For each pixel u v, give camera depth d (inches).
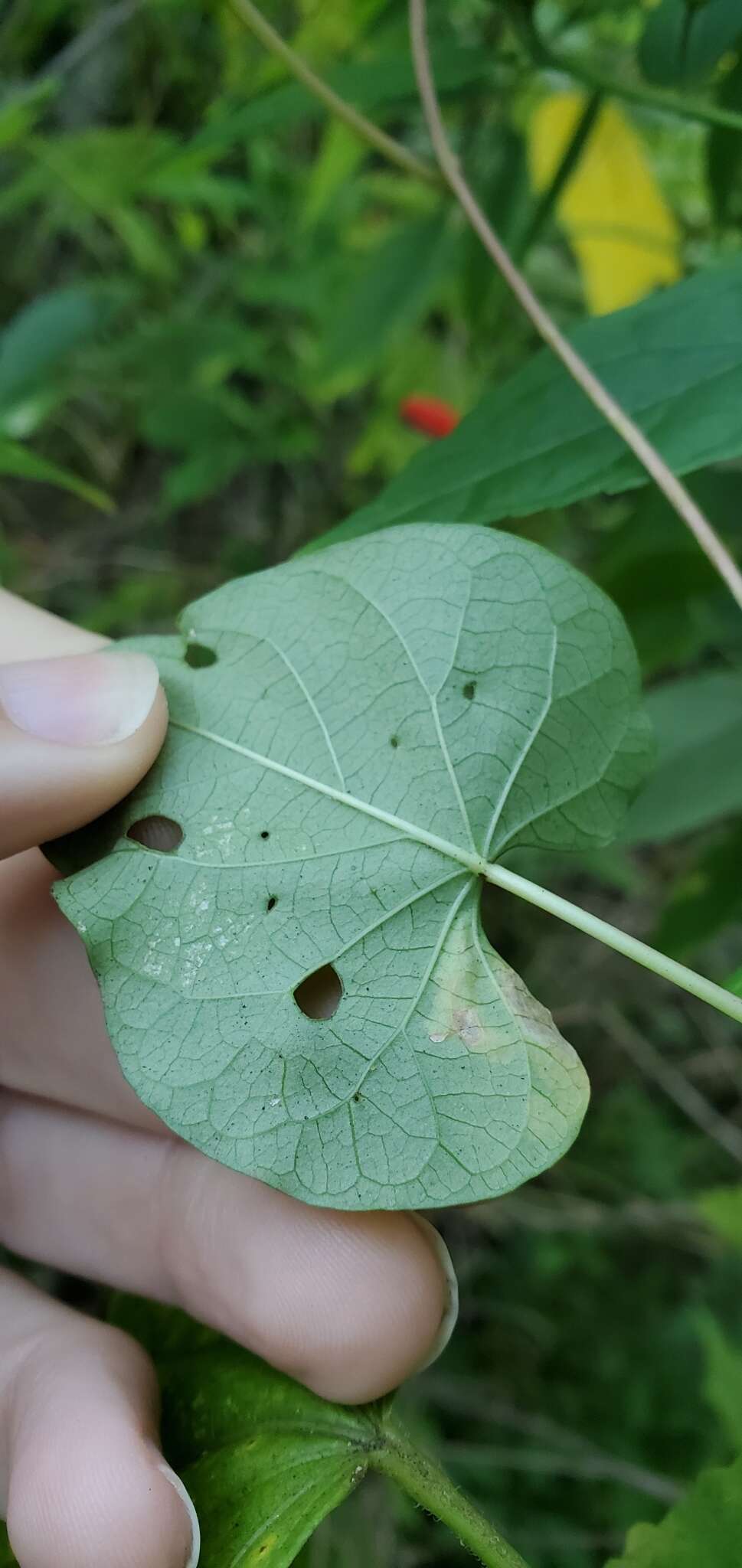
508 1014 4.4
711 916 7.4
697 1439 11.1
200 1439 5.2
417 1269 5.0
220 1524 4.8
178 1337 5.6
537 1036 4.4
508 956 12.3
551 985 12.5
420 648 4.6
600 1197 12.1
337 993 4.6
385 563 4.7
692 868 7.5
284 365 12.0
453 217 8.3
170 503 11.7
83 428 13.8
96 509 14.1
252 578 4.8
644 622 7.4
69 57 11.1
